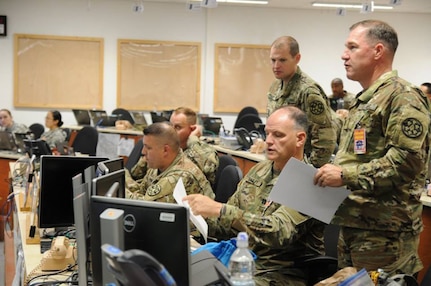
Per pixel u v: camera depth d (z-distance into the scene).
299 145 2.12
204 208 1.83
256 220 1.88
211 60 9.30
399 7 9.01
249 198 2.25
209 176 3.45
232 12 9.26
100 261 1.52
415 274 1.95
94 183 1.65
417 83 9.75
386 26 1.97
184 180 2.73
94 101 9.09
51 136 6.54
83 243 1.64
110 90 9.15
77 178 1.75
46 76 8.91
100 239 1.47
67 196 2.42
